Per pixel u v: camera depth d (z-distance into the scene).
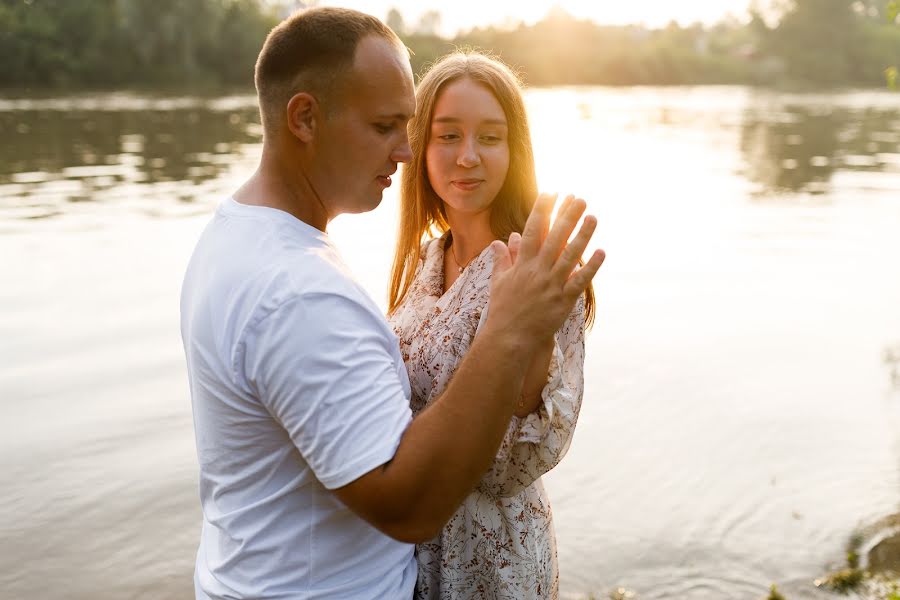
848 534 4.55
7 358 6.98
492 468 1.88
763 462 5.39
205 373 1.58
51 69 56.75
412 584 1.85
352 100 1.57
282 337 1.43
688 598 4.07
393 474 1.41
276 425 1.54
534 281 1.47
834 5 102.44
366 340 1.46
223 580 1.68
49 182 17.41
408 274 2.36
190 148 24.30
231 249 1.57
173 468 5.20
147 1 60.91
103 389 6.35
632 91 76.81
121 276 9.69
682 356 7.32
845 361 7.22
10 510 4.70
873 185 19.58
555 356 1.82
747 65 101.00
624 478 5.20
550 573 2.12
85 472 5.12
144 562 4.31
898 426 5.89
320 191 1.64
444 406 1.45
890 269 10.81
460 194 2.08
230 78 63.47
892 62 103.50
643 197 17.00
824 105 59.19
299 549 1.61
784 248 12.11
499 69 2.08
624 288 9.68
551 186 18.12
